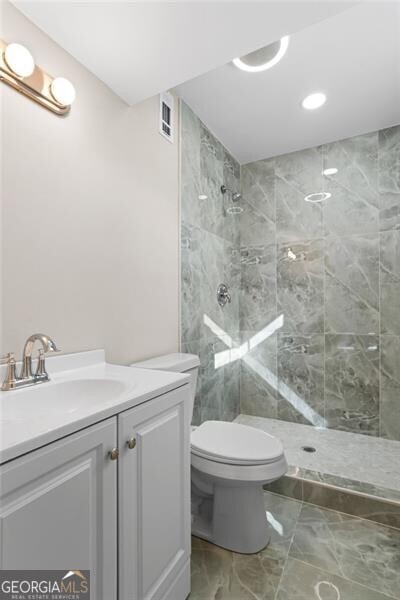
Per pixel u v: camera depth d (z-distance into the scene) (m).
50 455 0.60
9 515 0.53
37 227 1.02
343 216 2.30
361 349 2.23
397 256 2.12
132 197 1.44
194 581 1.13
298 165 2.46
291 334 2.49
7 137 0.93
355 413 2.26
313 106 1.90
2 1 0.93
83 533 0.67
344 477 1.67
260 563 1.22
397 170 2.12
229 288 2.48
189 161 1.90
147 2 0.93
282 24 1.03
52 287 1.07
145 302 1.51
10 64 0.91
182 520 1.02
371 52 1.47
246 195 2.68
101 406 0.74
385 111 1.96
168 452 0.96
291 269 2.49
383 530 1.41
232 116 2.00
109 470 0.74
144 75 1.25
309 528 1.42
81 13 0.97
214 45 1.11
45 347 0.90
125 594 0.77
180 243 1.80
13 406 0.84
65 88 1.04
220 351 2.31
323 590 1.10
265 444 1.33
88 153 1.21
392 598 1.07
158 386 0.92
